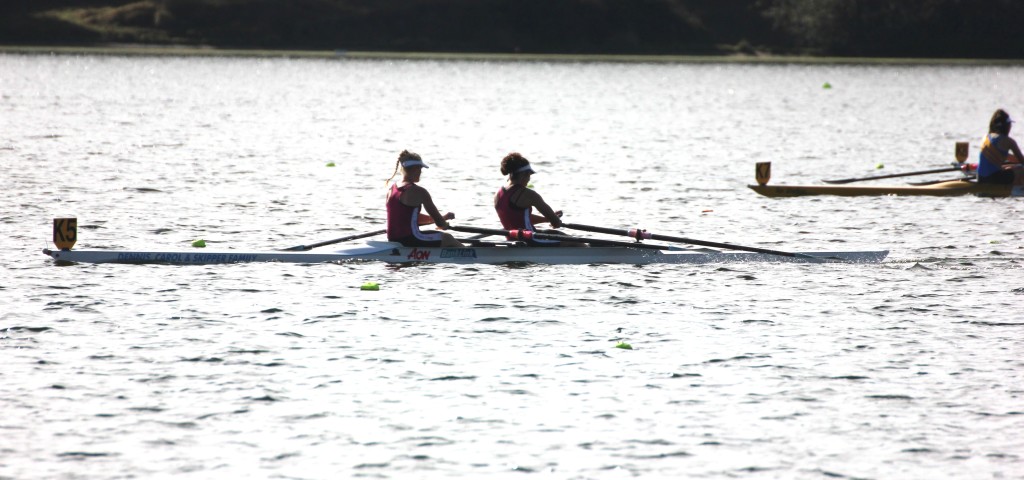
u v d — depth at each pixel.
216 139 137.00
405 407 38.22
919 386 40.78
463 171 107.75
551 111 198.25
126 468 33.16
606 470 33.44
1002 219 78.88
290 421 36.84
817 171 112.38
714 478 32.97
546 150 128.75
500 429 36.38
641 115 190.00
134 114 176.50
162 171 101.69
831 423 37.12
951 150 135.62
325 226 73.94
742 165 114.81
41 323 47.66
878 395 39.81
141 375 41.09
